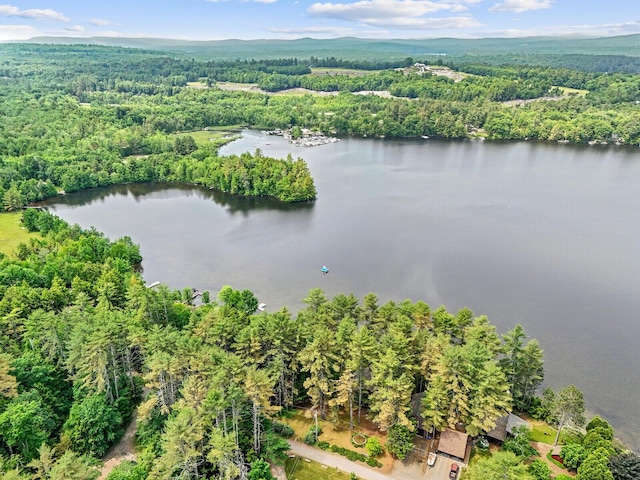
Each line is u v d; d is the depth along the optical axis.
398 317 104.38
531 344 98.75
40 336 102.25
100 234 195.75
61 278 142.25
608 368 119.06
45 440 78.88
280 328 96.75
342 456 86.31
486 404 84.88
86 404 84.88
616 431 99.25
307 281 165.38
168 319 123.94
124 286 139.00
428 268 172.50
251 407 87.44
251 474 77.56
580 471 78.62
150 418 87.88
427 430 89.38
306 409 99.25
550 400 99.44
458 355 87.88
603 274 166.50
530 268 171.62
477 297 152.50
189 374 89.44
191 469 77.56
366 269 173.12
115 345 94.31
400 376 88.69
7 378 83.75
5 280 135.75
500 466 68.38
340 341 95.56
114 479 73.00
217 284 164.25
